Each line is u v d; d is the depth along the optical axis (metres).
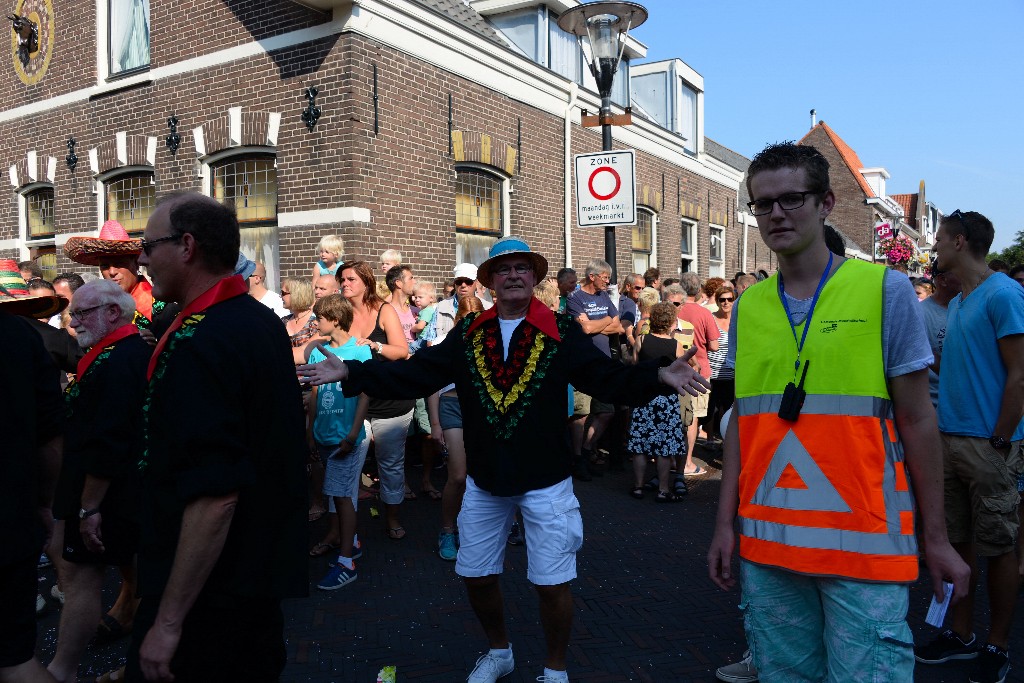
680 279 7.49
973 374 3.24
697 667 3.29
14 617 2.24
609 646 3.49
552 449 2.87
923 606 4.01
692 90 15.38
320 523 5.43
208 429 1.81
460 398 3.01
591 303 7.08
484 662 3.10
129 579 3.54
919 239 48.75
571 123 10.82
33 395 2.33
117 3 9.41
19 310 2.76
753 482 2.03
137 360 2.90
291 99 7.67
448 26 8.30
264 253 8.18
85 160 9.62
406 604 3.97
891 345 1.88
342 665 3.28
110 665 3.29
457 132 8.60
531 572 2.88
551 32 11.21
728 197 16.94
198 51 8.40
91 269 9.73
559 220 10.61
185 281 2.04
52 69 9.94
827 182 1.97
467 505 3.00
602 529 5.35
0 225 10.84
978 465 3.17
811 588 1.97
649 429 6.11
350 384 2.88
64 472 2.90
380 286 6.27
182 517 1.82
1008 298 3.14
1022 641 3.51
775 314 2.03
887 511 1.85
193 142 8.48
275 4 7.73
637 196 12.72
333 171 7.43
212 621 1.89
